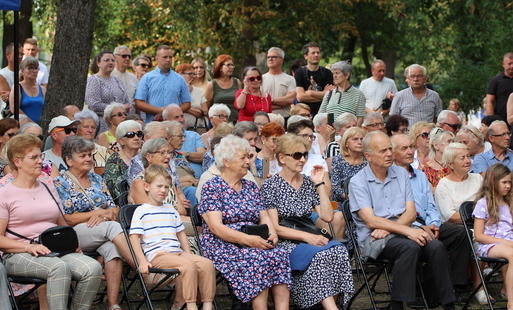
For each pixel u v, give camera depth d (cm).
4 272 627
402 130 1057
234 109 1238
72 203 736
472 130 998
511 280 735
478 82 2425
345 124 1042
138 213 701
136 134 845
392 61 2888
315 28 2377
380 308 759
